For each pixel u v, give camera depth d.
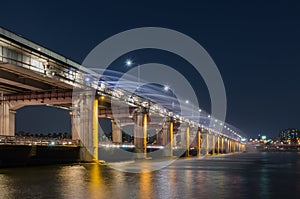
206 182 40.25
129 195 29.33
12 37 53.38
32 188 33.56
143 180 41.53
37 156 66.12
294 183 40.09
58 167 61.94
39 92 75.50
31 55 58.03
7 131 77.25
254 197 29.30
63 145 70.44
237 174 52.47
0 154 58.41
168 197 28.61
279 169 65.94
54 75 64.38
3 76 60.09
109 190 32.31
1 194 29.70
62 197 28.14
